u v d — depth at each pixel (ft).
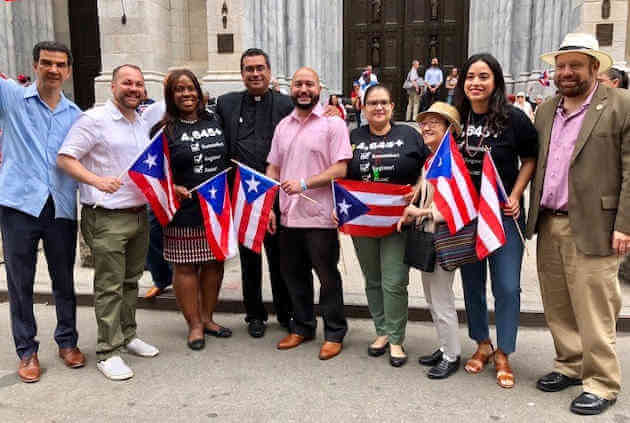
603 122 10.62
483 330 12.94
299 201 13.48
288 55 53.57
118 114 12.67
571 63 10.76
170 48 52.24
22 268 12.40
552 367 13.09
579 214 10.91
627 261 18.40
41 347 14.33
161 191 13.12
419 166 13.05
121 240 12.73
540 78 47.62
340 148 13.09
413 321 16.40
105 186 11.91
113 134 12.56
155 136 12.80
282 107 14.61
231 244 14.25
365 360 13.57
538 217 11.97
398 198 12.85
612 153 10.62
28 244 12.39
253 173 13.80
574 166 10.91
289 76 53.78
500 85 11.74
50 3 58.08
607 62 11.14
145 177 12.69
